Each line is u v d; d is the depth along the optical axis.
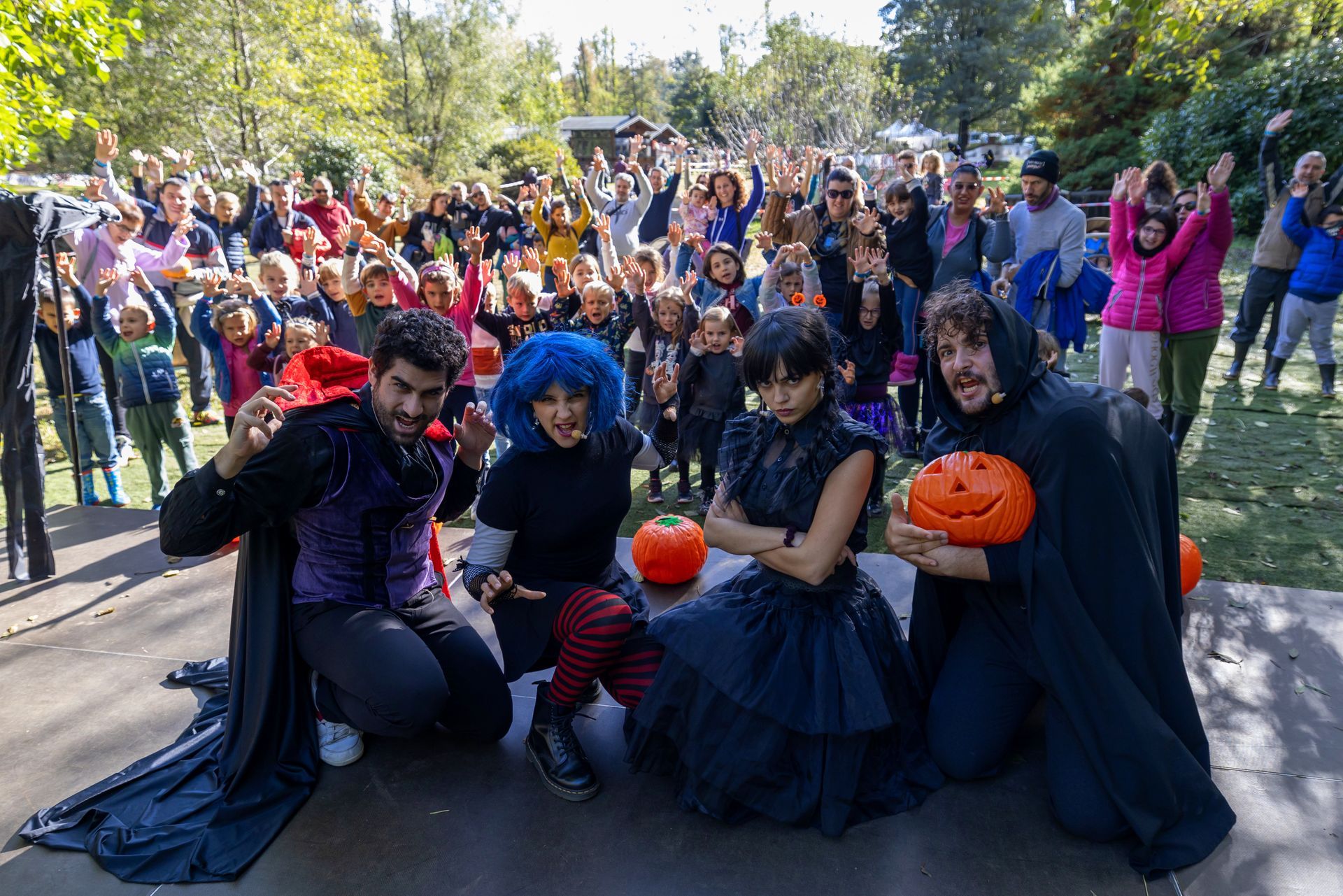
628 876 2.29
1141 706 2.28
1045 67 32.75
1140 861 2.27
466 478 2.97
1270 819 2.41
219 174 19.92
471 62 31.41
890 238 6.05
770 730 2.37
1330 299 7.14
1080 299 6.01
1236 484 5.55
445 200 11.09
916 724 2.66
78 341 5.53
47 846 2.44
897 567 4.11
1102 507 2.31
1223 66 19.52
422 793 2.62
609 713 3.03
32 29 6.08
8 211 3.93
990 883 2.24
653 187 11.31
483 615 3.78
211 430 7.37
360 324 5.79
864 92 21.72
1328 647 3.27
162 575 4.22
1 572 4.29
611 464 2.67
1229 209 5.41
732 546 2.50
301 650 2.63
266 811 2.53
